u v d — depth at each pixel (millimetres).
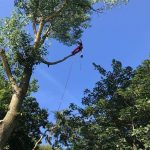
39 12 19219
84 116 20781
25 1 19047
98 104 20344
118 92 20016
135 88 19734
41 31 19266
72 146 20000
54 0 19016
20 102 18094
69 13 19922
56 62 19188
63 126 21016
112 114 20281
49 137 21469
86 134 19812
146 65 20609
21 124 27766
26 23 18797
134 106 19312
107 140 19203
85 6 19391
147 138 18281
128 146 18953
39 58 18453
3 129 17406
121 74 21578
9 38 18422
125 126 19953
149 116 19328
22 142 28078
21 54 18484
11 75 18562
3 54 18516
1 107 27016
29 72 18562
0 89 26797
